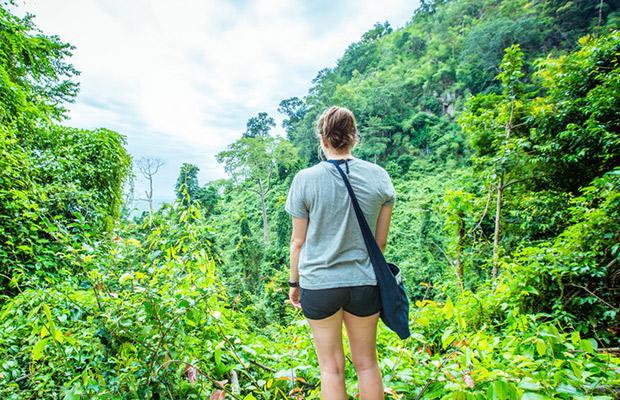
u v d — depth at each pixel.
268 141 46.50
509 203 5.17
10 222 2.69
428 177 43.34
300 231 1.19
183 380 1.25
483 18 60.16
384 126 52.50
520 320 1.75
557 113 4.82
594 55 4.64
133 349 1.13
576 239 2.47
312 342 1.78
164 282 1.48
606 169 4.41
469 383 1.04
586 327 2.20
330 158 1.26
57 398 1.13
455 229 4.89
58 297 1.23
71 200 3.93
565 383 1.17
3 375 1.12
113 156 6.32
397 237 29.86
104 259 1.37
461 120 5.80
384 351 1.82
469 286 4.68
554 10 48.66
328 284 1.05
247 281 20.00
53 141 5.72
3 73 4.78
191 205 1.70
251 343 1.77
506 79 5.11
